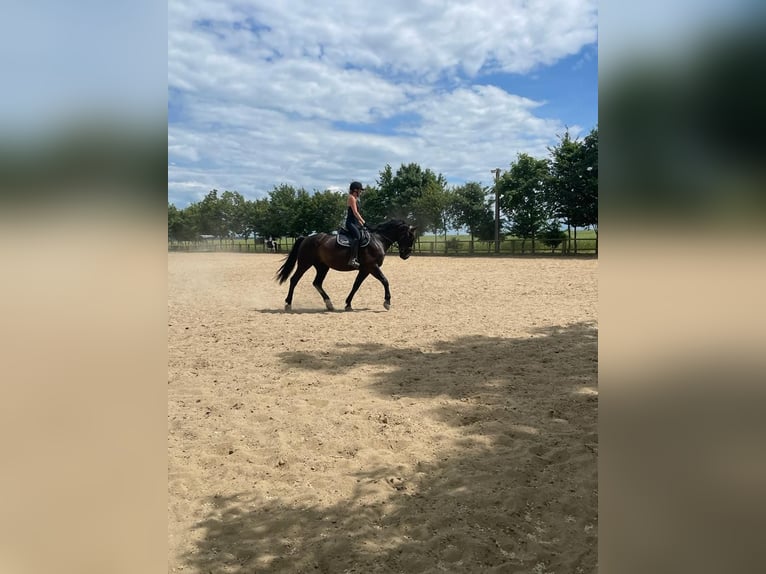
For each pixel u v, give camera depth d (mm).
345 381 5660
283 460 3771
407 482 3422
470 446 3957
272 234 57312
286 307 10875
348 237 10430
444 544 2729
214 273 20781
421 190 48281
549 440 4039
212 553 2664
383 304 11570
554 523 2939
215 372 6074
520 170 36625
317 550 2682
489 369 6027
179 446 4031
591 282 15141
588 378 5629
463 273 19406
